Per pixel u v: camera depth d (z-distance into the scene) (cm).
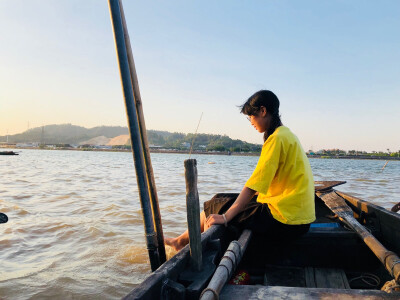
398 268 164
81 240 488
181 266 170
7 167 2441
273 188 231
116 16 221
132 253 434
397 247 263
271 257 260
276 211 226
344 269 256
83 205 762
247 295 151
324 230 262
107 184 1250
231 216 227
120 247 457
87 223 582
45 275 364
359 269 256
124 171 2114
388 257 181
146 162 246
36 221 596
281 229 227
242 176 1845
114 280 356
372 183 1478
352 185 1373
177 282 163
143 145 245
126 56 224
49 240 487
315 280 236
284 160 219
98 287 338
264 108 230
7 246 458
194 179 172
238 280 235
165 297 145
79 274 368
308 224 229
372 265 255
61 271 375
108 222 594
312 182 235
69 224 573
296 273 250
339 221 365
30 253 434
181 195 957
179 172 2147
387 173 2497
